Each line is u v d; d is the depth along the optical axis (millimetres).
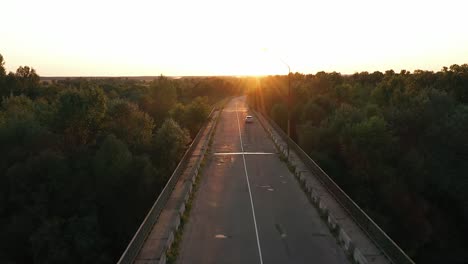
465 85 49781
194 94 118688
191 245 16484
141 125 43062
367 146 35031
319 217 19859
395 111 41906
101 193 31547
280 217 19844
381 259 13805
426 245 29531
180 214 18828
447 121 35531
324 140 41719
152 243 15148
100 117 41688
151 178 32656
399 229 29812
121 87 93750
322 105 59844
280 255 15523
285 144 39688
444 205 33656
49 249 25812
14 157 34062
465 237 30672
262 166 32062
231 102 123125
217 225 18734
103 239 28266
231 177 28281
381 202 31734
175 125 40250
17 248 27797
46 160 32188
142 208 31094
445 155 33875
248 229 18250
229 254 15617
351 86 69688
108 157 33281
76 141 40469
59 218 28234
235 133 52562
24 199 30500
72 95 39906
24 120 38219
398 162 35312
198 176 28297
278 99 71000
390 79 58281
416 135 39031
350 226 16891
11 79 70750
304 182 25281
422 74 59500
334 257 15352
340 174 35656
